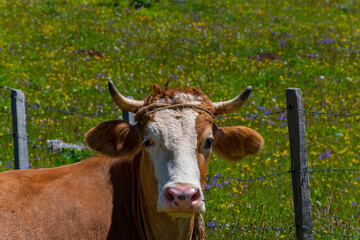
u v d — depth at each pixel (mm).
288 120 9438
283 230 10695
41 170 8156
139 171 7938
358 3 44750
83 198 7598
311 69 26281
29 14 34062
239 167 14742
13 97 12414
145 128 7273
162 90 7551
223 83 23625
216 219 11430
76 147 15633
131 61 26125
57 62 25234
